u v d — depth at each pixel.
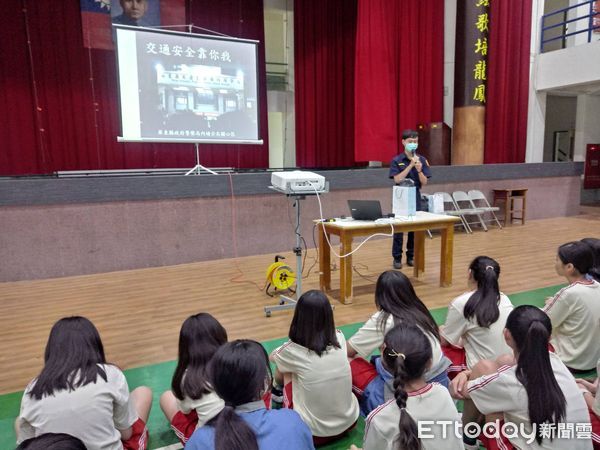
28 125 6.68
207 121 5.46
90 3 6.83
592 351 2.21
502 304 2.05
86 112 6.98
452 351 2.16
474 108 7.32
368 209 3.55
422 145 7.46
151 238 4.77
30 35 6.58
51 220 4.39
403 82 7.81
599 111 9.64
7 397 2.26
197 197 4.93
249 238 5.23
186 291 3.93
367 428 1.31
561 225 6.94
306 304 1.68
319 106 8.61
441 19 7.75
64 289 4.06
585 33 8.15
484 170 6.85
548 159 11.47
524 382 1.34
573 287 2.19
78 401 1.38
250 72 5.66
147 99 5.16
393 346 1.30
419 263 4.17
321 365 1.68
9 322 3.28
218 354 1.15
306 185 3.17
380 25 7.47
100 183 4.49
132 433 1.64
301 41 8.38
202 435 1.11
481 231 6.55
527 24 7.77
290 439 1.12
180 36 5.25
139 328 3.12
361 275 4.34
